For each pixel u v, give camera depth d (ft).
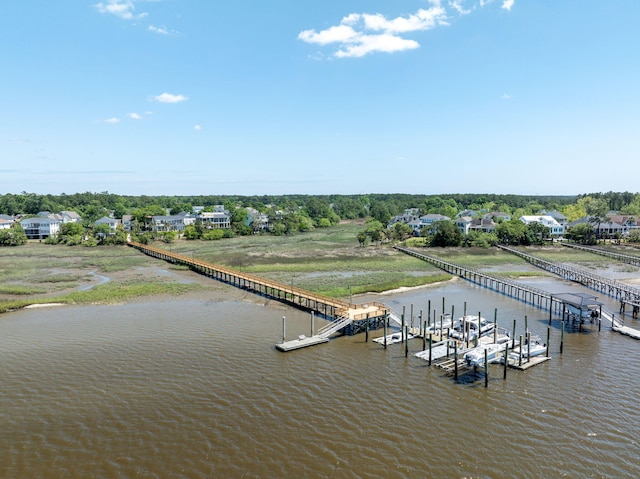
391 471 78.28
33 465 79.66
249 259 334.03
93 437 88.48
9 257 336.08
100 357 128.98
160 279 252.21
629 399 104.01
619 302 198.59
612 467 79.41
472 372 119.24
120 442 86.69
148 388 109.50
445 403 102.27
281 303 194.70
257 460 81.25
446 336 147.43
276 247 406.00
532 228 421.18
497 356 126.21
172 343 141.08
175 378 115.14
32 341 142.00
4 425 92.48
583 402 102.58
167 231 476.54
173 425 92.79
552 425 92.84
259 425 92.84
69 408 99.60
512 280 244.22
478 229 462.19
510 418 95.61
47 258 331.98
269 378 115.44
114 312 177.58
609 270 283.59
